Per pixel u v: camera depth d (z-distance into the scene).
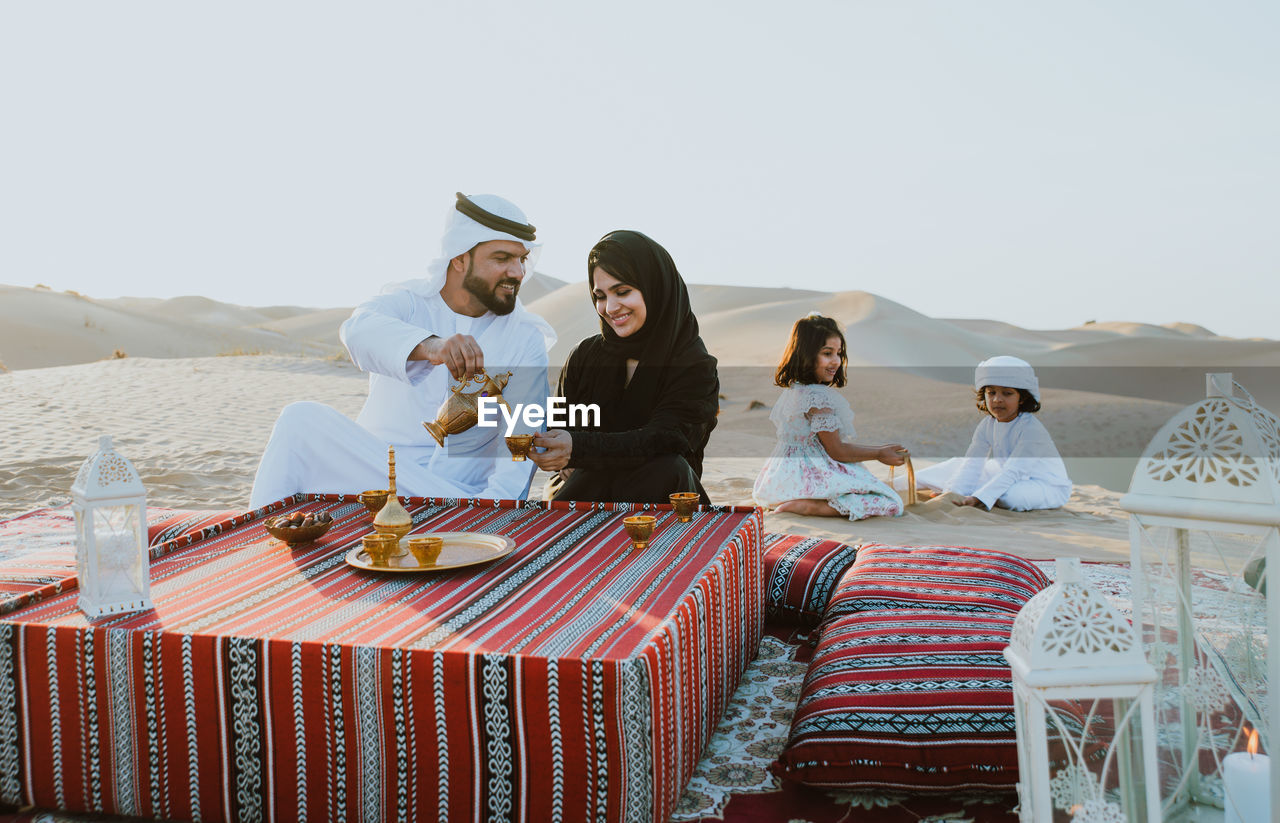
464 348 3.58
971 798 2.22
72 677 2.04
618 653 1.83
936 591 3.15
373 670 1.88
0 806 2.16
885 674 2.40
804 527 5.75
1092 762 1.78
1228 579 1.77
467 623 2.05
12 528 4.98
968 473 6.80
